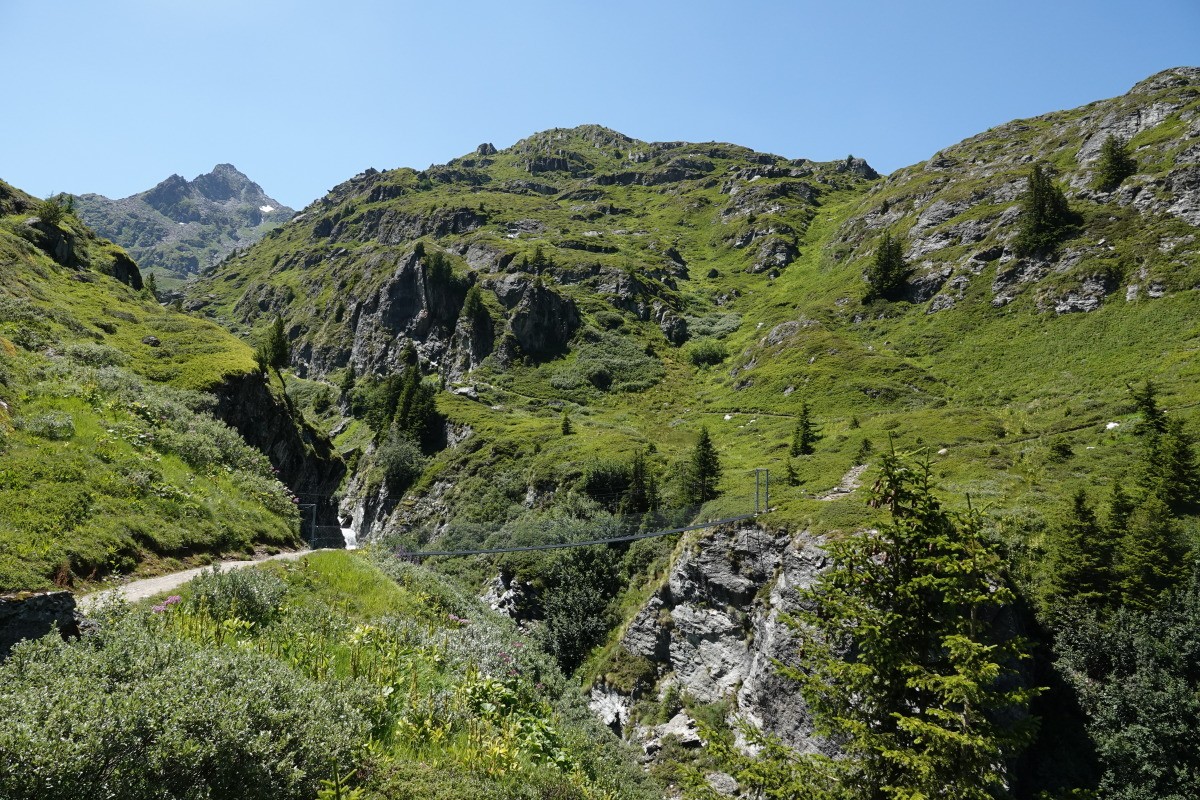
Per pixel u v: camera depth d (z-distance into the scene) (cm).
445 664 1617
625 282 16950
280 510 3184
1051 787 3052
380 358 15325
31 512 1889
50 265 5812
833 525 4056
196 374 4494
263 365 5678
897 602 1388
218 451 3198
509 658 1994
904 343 10556
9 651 965
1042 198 10594
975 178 14712
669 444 9194
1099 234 9819
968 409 7419
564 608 5906
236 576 1661
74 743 673
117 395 3133
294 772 812
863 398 9062
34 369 2967
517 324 14675
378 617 1883
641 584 5909
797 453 7050
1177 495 4038
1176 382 6138
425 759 1067
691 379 13375
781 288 16762
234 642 1351
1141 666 3222
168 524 2278
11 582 1563
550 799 1101
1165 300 7956
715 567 4722
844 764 1354
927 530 1377
